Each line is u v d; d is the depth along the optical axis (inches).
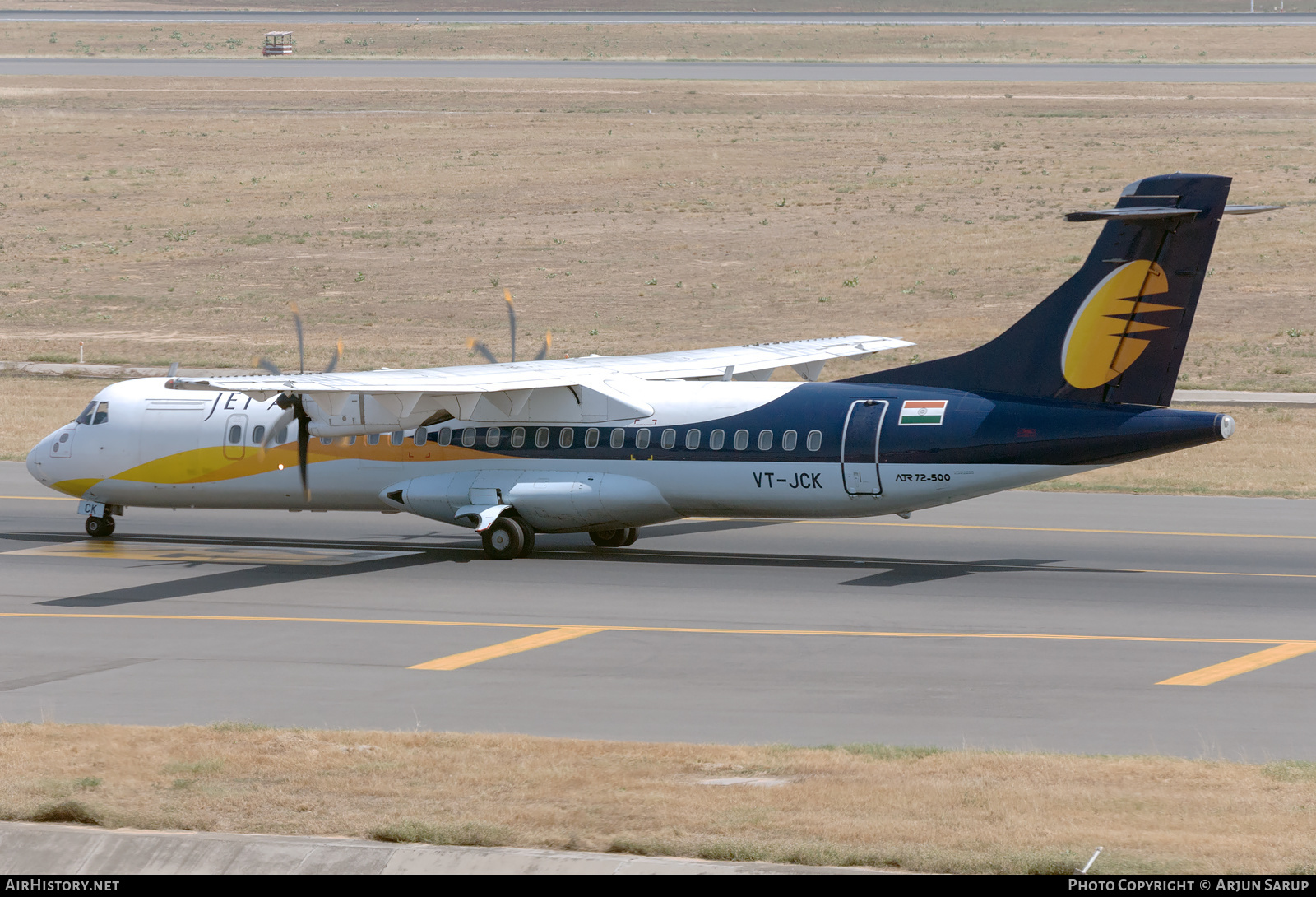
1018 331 3759.8
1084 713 2482.8
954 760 2091.5
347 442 4352.9
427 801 1860.2
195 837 1657.2
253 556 4247.0
